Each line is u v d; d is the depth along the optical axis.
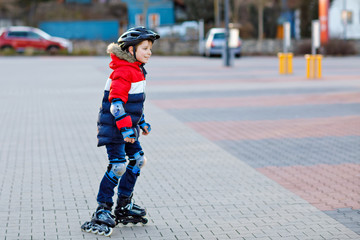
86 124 15.49
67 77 31.41
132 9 81.81
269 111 17.97
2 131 14.46
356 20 78.19
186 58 54.69
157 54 61.12
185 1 78.50
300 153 11.87
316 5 68.88
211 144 12.85
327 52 56.41
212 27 68.62
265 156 11.59
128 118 6.66
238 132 14.38
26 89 24.98
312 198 8.58
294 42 61.84
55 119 16.41
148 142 13.09
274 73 33.78
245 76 31.75
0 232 7.05
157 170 10.37
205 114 17.45
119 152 7.02
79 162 11.00
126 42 6.65
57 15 75.75
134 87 6.78
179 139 13.45
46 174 10.05
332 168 10.53
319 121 15.95
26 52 58.06
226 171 10.30
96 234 7.02
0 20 75.50
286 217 7.68
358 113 17.36
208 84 27.25
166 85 26.89
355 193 8.84
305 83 27.12
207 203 8.34
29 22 73.12
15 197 8.61
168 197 8.65
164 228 7.27
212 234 7.04
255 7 73.00
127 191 7.29
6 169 10.42
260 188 9.15
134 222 7.33
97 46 62.22
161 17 82.56
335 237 6.91
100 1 83.25
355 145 12.66
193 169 10.46
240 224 7.40
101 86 26.14
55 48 59.81
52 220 7.54
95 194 8.79
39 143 12.91
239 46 54.38
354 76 30.69
